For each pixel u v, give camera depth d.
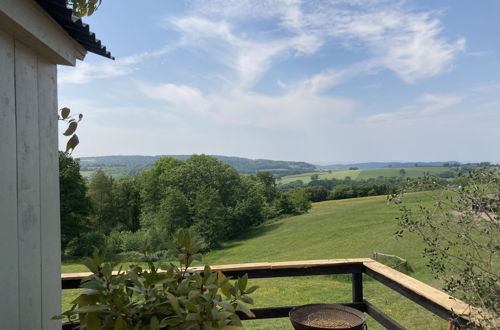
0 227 1.19
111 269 1.29
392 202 2.05
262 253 28.02
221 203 34.16
